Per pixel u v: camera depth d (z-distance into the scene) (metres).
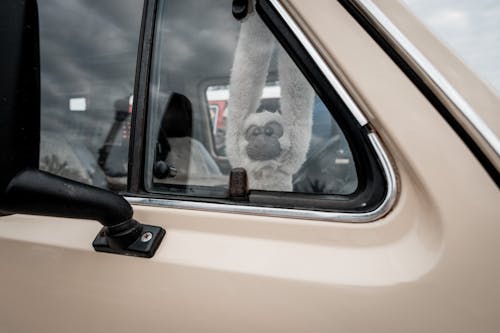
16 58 0.50
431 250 0.58
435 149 0.59
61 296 0.78
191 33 0.95
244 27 0.83
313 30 0.68
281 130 0.81
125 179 1.01
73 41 1.07
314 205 0.70
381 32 0.64
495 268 0.55
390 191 0.62
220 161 1.10
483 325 0.54
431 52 0.62
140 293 0.70
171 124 0.96
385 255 0.60
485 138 0.58
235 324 0.64
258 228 0.69
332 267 0.61
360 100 0.65
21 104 0.51
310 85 0.77
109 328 0.73
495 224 0.56
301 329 0.60
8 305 0.84
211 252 0.69
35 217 0.87
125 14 0.98
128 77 1.03
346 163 0.72
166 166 0.91
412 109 0.61
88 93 1.08
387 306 0.57
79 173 1.07
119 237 0.69
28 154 0.53
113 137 1.05
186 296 0.67
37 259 0.81
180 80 1.00
